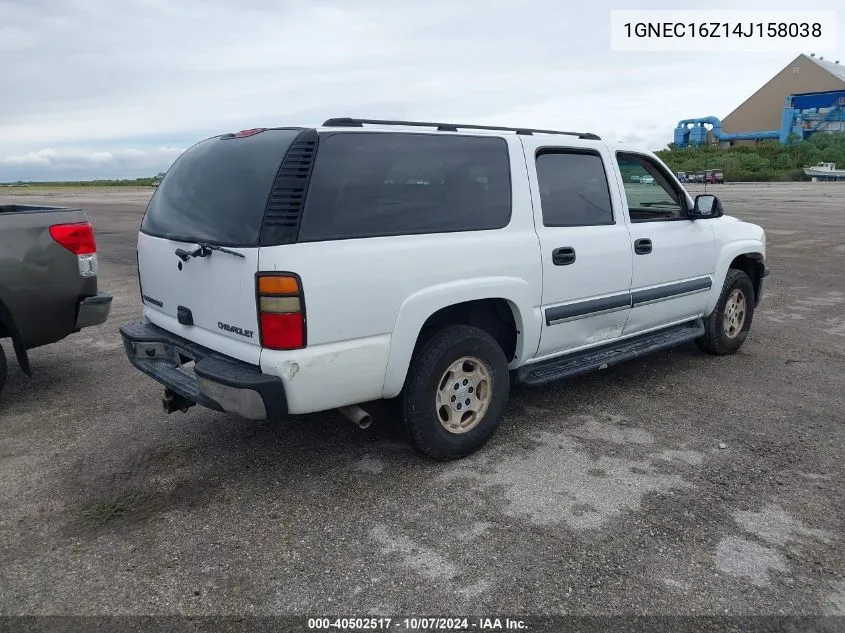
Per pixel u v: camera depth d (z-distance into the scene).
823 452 4.02
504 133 4.10
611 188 4.65
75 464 3.94
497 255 3.85
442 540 3.12
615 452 4.02
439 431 3.77
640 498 3.47
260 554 3.03
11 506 3.47
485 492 3.55
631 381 5.32
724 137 92.00
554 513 3.33
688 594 2.73
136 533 3.21
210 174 3.65
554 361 4.51
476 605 2.68
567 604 2.68
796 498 3.47
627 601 2.69
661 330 5.33
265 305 3.12
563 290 4.27
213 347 3.51
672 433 4.30
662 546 3.05
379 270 3.35
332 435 4.29
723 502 3.43
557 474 3.75
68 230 4.97
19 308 4.77
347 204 3.32
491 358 3.93
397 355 3.48
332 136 3.36
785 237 15.02
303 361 3.17
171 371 3.88
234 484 3.68
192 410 4.77
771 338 6.64
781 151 69.94
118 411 4.77
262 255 3.11
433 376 3.68
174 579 2.86
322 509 3.40
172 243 3.72
